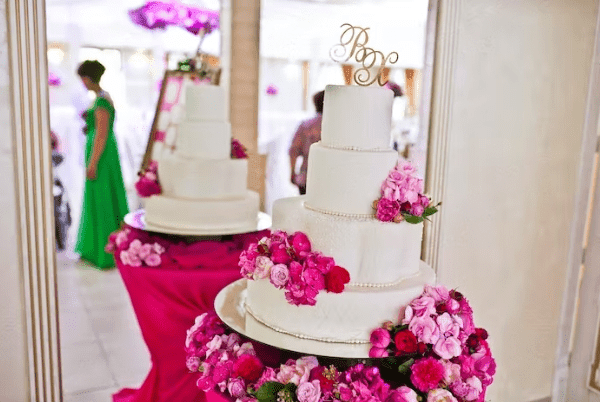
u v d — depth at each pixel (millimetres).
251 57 3047
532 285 2961
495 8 2525
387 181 1652
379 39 3209
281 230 1693
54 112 2521
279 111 3191
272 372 1581
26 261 1977
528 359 3066
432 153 2533
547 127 2783
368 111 1655
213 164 2764
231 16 2918
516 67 2633
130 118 2729
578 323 3107
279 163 3250
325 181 1686
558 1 2662
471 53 2512
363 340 1630
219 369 1639
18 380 2047
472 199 2672
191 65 2844
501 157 2697
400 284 1706
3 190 1915
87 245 2635
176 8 2773
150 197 2725
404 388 1529
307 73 3205
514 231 2830
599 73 2850
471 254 2740
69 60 2512
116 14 2602
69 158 2561
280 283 1573
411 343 1546
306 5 3092
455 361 1651
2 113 1871
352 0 3143
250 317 1812
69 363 2531
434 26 2445
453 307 1658
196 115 2750
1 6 1810
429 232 2590
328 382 1492
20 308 2008
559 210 2926
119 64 2646
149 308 2543
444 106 2492
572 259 3031
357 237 1623
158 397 2531
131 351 2625
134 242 2539
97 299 2625
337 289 1525
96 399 2434
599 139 2930
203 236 2691
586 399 3072
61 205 2576
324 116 1758
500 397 3035
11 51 1837
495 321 2914
